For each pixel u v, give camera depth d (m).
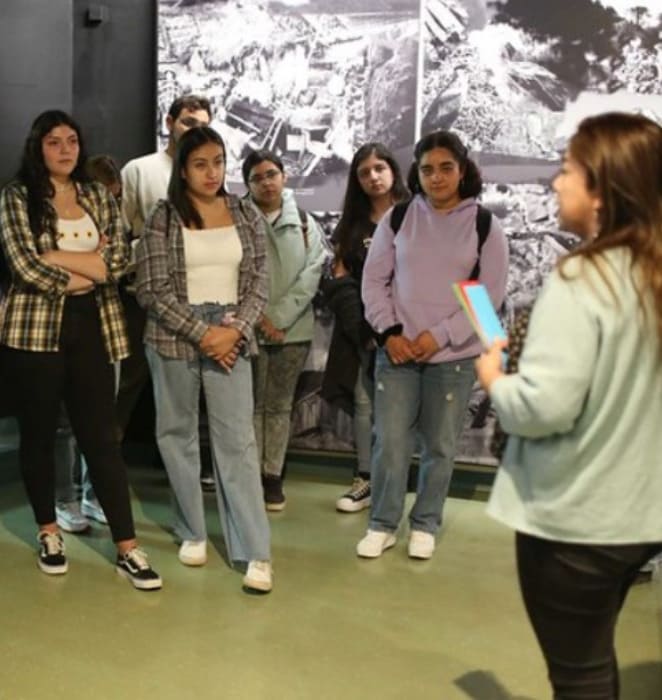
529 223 4.28
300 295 4.15
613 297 1.58
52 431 3.33
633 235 1.61
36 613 3.02
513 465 1.75
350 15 4.40
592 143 1.65
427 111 4.36
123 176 4.04
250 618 3.03
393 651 2.83
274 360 4.16
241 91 4.58
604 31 4.09
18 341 3.19
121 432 4.27
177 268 3.26
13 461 4.77
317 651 2.81
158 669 2.67
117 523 3.32
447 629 2.99
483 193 4.32
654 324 1.57
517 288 4.32
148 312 3.37
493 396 1.68
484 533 3.93
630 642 2.94
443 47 4.30
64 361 3.25
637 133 1.64
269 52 4.52
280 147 4.57
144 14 4.63
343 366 4.17
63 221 3.25
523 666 2.75
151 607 3.09
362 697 2.55
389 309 3.54
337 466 4.84
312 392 4.64
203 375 3.30
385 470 3.58
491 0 4.21
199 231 3.27
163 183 3.96
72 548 3.63
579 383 1.57
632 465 1.62
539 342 1.61
